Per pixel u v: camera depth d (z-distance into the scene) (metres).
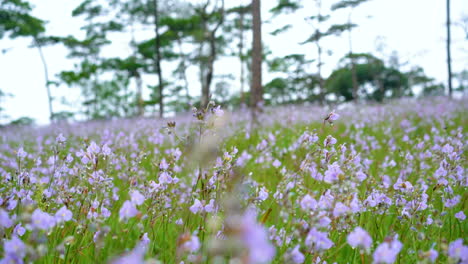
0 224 2.12
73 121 20.92
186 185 3.96
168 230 3.31
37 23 38.25
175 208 3.25
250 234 1.26
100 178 3.21
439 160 3.95
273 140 7.38
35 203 3.04
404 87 63.19
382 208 3.16
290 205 2.51
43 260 2.56
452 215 3.56
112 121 19.00
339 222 2.59
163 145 7.54
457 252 1.98
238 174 2.91
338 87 60.84
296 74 50.88
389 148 6.83
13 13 37.25
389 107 16.33
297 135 8.46
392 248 1.85
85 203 3.20
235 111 16.84
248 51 39.34
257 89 15.05
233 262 1.28
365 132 10.08
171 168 3.38
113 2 37.28
